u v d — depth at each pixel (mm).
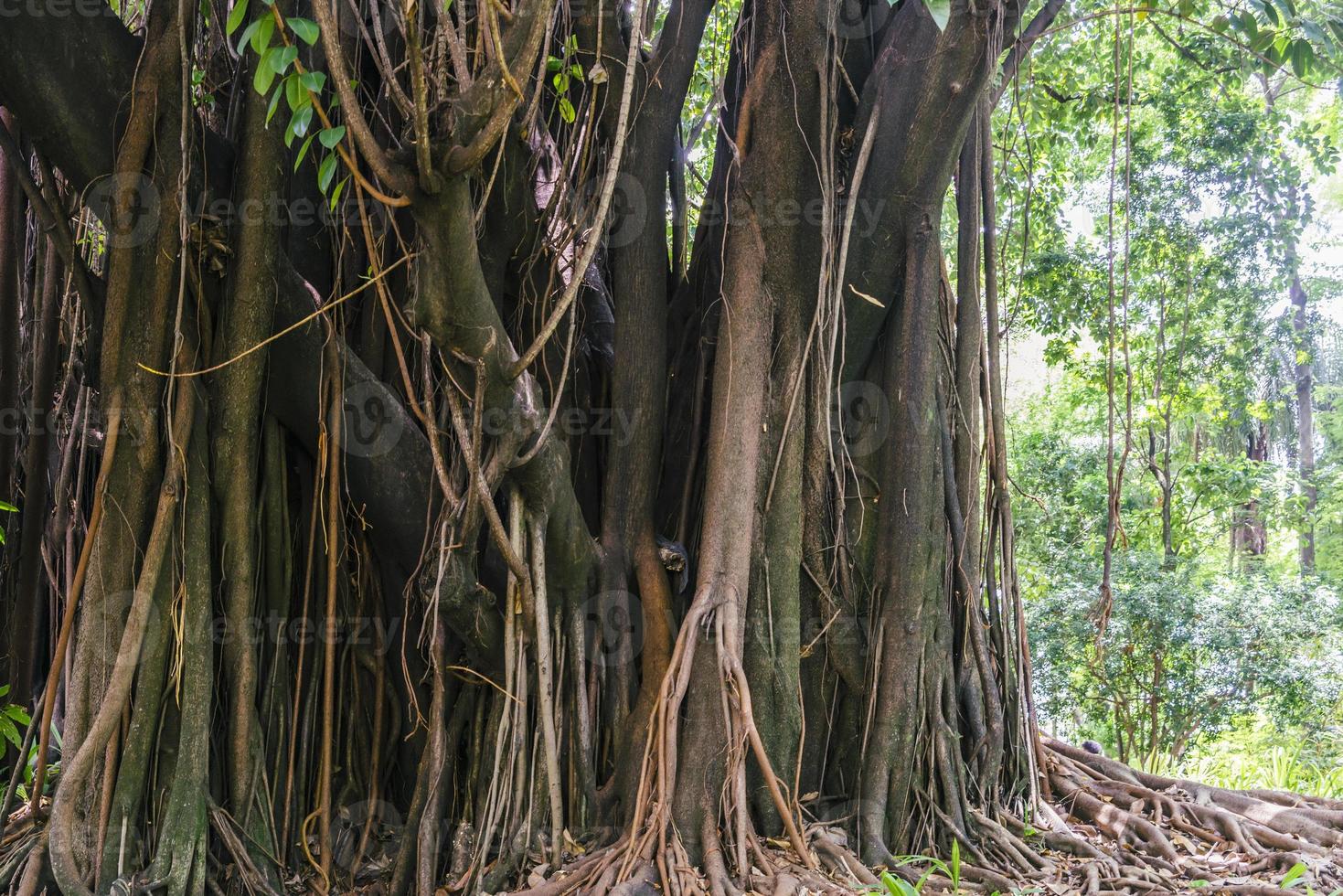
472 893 4203
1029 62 8242
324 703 4566
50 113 3828
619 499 5020
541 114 5195
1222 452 15922
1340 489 15781
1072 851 4910
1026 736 5383
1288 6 5230
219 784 4258
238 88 4562
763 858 4332
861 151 4688
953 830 4789
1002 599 5438
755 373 4805
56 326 5223
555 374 5090
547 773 4469
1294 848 4875
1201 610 10312
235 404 4164
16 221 5219
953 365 5320
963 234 5328
